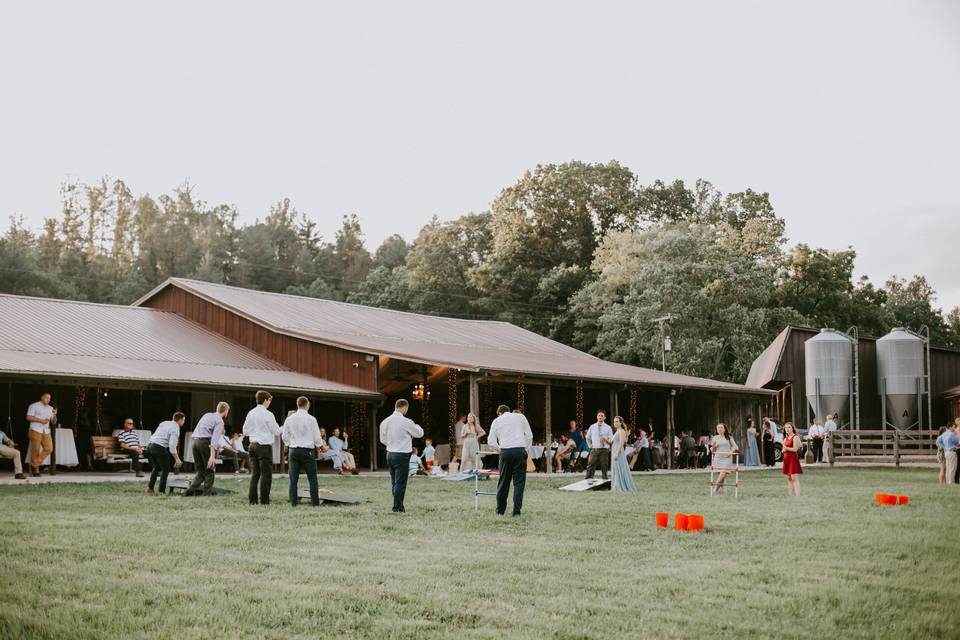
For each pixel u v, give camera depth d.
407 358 27.48
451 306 72.19
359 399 27.98
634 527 12.57
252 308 32.12
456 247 75.12
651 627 6.95
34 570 8.55
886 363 43.03
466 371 29.11
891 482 23.12
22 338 24.78
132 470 24.62
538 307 68.12
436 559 9.58
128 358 25.61
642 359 57.53
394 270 75.50
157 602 7.43
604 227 73.19
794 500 17.34
